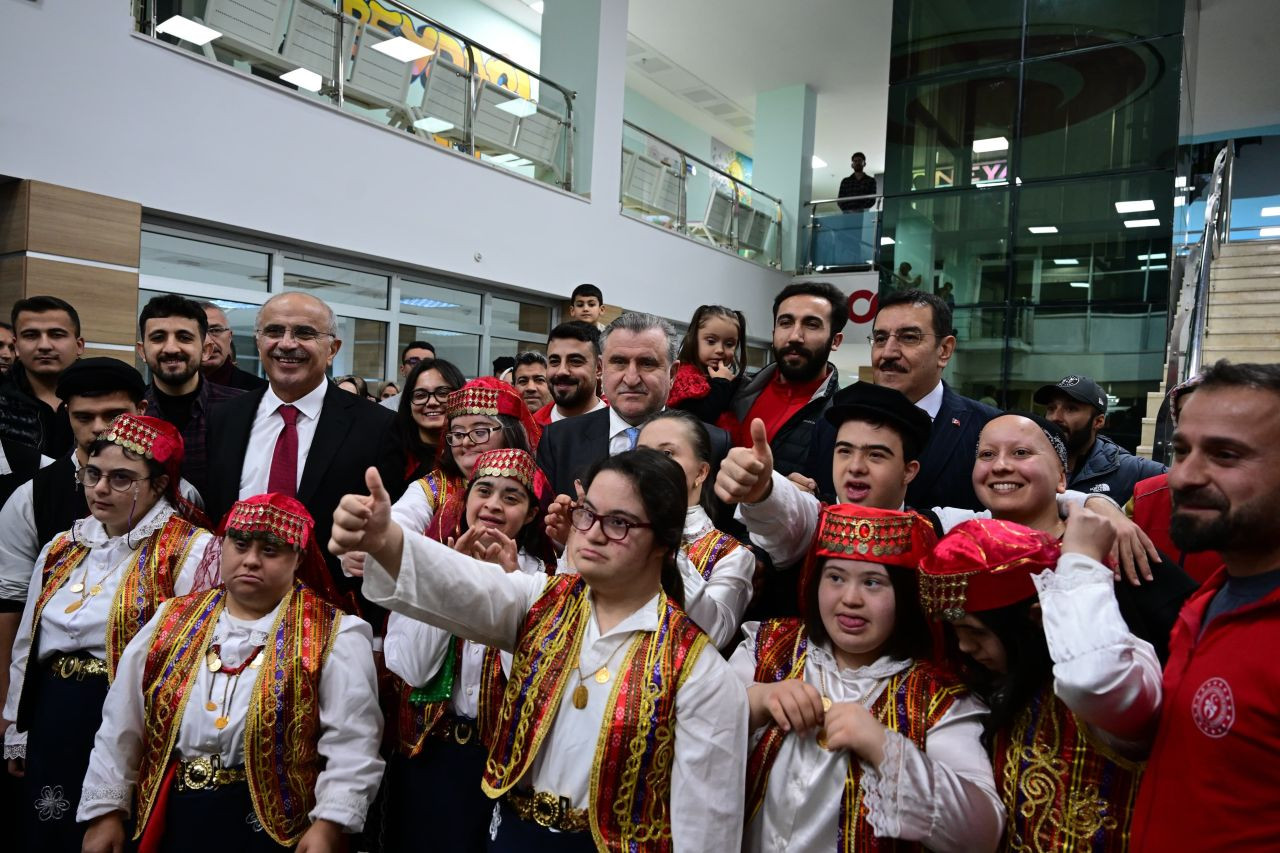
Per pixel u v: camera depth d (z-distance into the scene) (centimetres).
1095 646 111
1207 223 663
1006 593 127
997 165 831
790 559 172
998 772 130
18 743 208
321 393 267
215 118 516
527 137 776
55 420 320
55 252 439
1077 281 794
